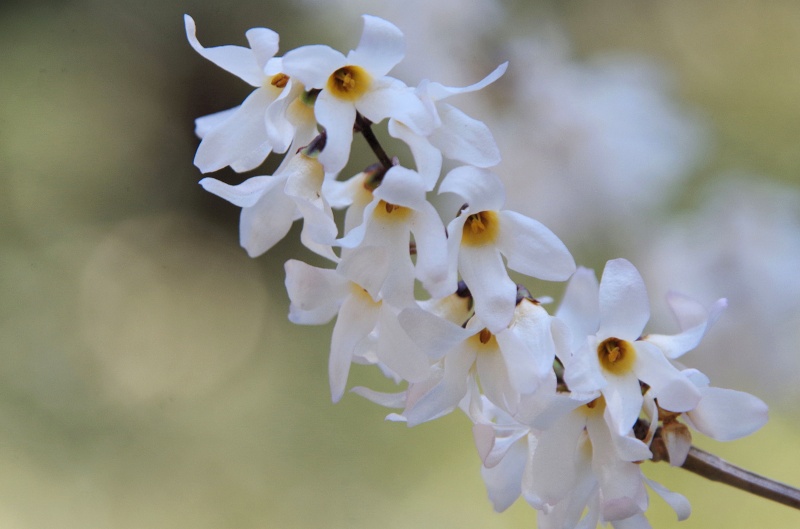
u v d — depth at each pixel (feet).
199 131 1.25
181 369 3.56
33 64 4.04
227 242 4.07
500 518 2.62
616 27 2.63
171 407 3.35
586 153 1.92
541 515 1.23
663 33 2.71
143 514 2.98
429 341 1.18
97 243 3.84
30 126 3.96
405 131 1.19
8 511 2.89
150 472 3.10
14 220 3.77
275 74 1.20
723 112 2.65
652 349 1.20
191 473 3.09
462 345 1.21
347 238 1.18
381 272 1.18
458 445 2.85
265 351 3.56
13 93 3.99
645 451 1.18
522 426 1.24
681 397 1.19
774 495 1.24
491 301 1.19
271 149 1.21
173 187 4.15
